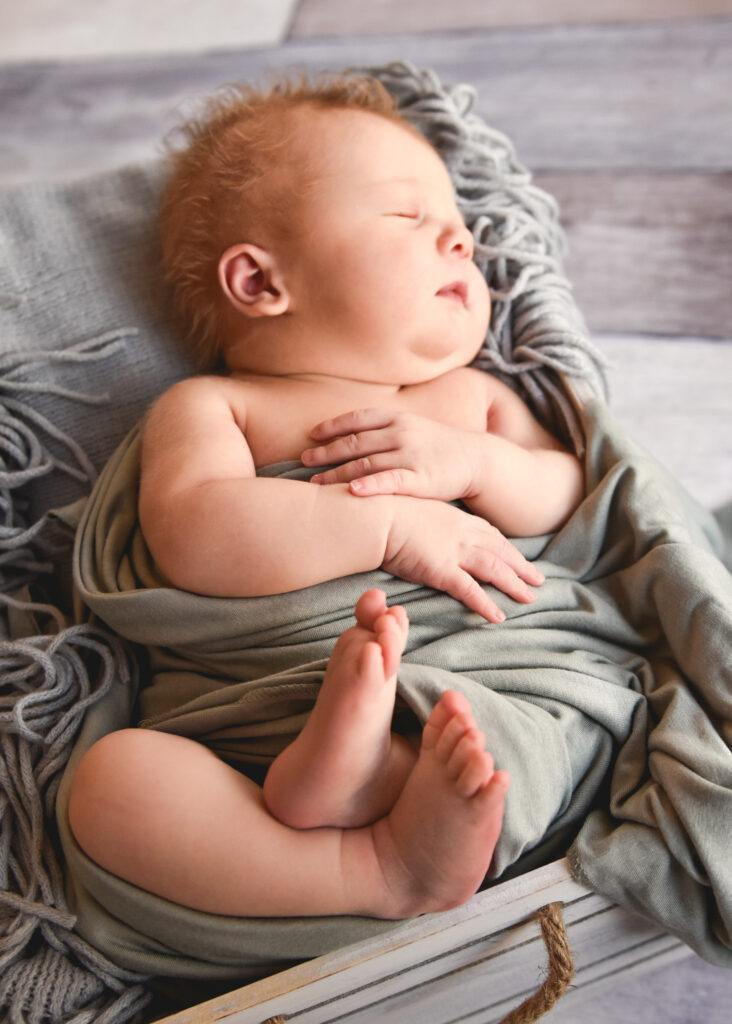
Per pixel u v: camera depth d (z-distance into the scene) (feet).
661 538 2.97
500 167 3.84
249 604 2.84
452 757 2.32
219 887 2.49
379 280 3.13
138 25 6.61
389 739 2.53
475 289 3.36
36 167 5.98
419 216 3.25
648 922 2.89
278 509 2.80
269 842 2.50
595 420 3.25
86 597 3.01
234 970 2.64
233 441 3.05
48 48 6.57
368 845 2.52
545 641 2.91
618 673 2.91
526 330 3.56
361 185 3.19
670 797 2.59
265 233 3.23
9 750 2.92
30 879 2.80
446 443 3.00
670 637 2.90
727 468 4.67
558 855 2.78
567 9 6.22
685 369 4.93
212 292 3.43
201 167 3.46
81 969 2.71
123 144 5.99
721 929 2.59
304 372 3.30
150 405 3.61
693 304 5.11
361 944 2.51
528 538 3.18
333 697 2.39
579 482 3.26
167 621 2.90
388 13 6.38
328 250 3.15
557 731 2.65
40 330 3.59
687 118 5.65
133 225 3.81
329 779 2.43
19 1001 2.63
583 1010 3.46
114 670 3.08
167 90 6.20
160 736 2.64
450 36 6.21
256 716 2.79
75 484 3.53
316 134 3.26
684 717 2.76
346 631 2.47
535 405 3.52
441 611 2.89
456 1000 2.97
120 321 3.66
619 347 5.01
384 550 2.84
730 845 2.51
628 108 5.74
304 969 2.49
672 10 6.09
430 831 2.38
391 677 2.40
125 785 2.52
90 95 6.27
